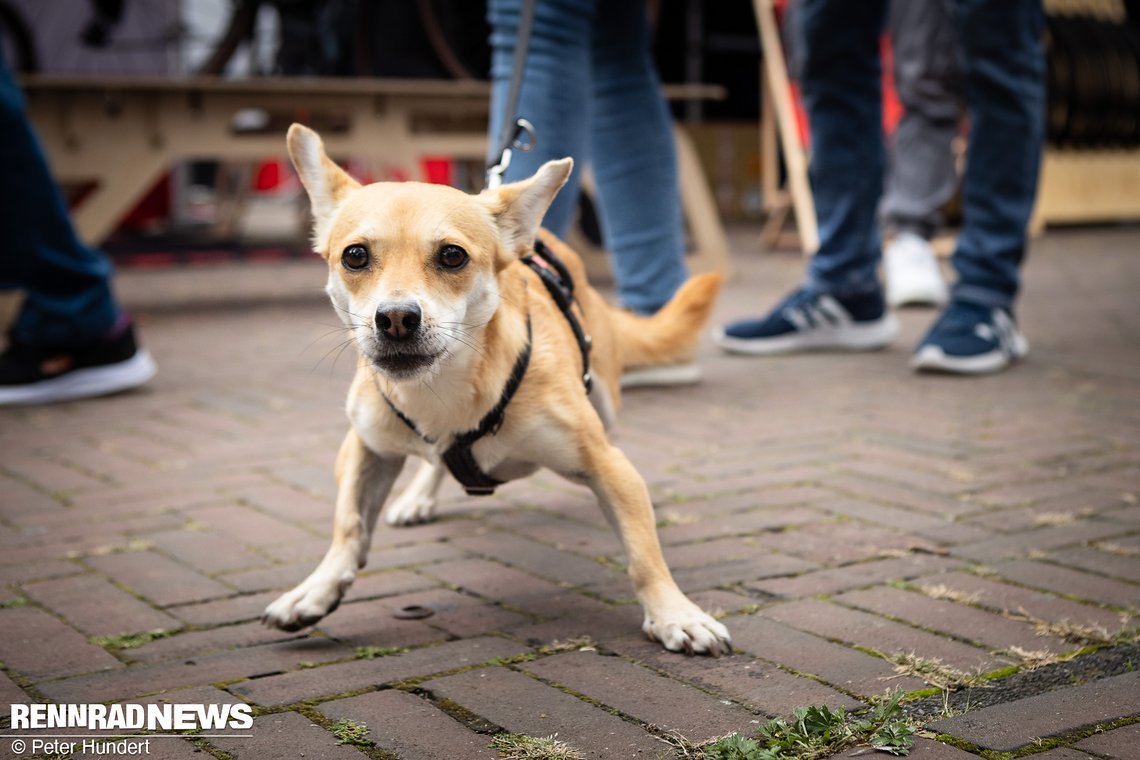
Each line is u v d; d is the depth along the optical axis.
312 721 1.97
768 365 5.34
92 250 4.70
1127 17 13.65
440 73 8.87
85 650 2.28
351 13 9.09
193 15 13.44
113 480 3.53
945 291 7.27
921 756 1.81
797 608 2.46
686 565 2.75
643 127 4.83
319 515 3.18
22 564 2.78
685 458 3.75
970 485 3.39
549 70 3.75
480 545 2.95
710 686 2.09
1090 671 2.12
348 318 2.23
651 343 3.69
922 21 7.56
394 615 2.46
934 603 2.48
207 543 2.94
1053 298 7.20
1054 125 11.29
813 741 1.85
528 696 2.06
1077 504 3.19
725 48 13.83
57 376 4.64
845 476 3.51
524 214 2.31
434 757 1.84
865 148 5.44
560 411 2.33
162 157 6.70
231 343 5.99
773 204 10.45
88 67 12.15
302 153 2.36
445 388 2.24
